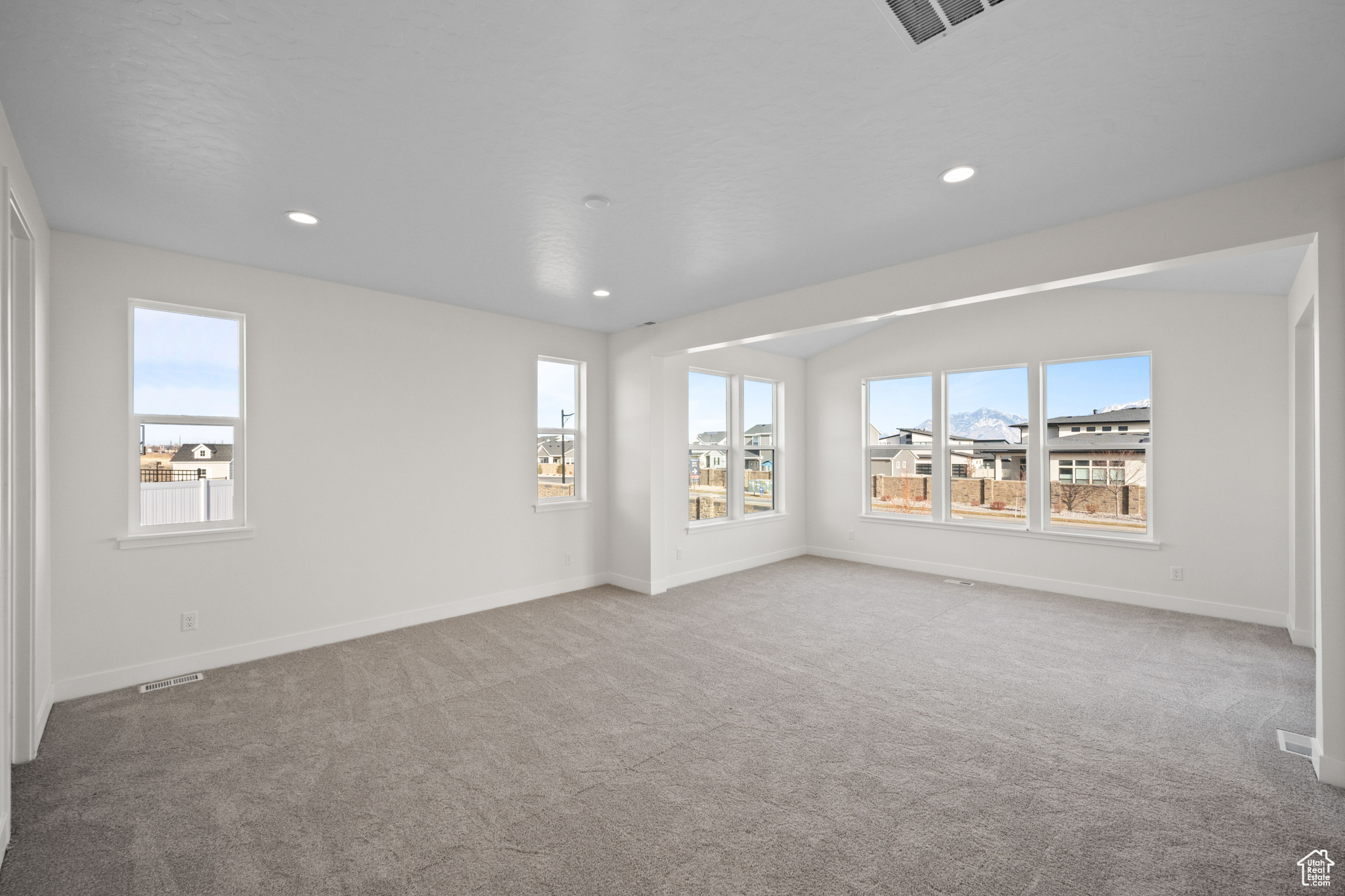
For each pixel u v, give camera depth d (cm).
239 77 185
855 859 200
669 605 521
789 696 330
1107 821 221
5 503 201
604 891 185
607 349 609
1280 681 348
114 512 336
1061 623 462
